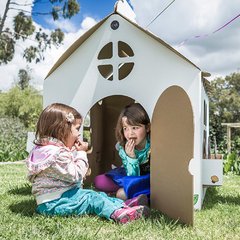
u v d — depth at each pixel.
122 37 2.83
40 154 2.25
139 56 2.78
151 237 1.84
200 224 2.18
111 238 1.80
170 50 2.70
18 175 4.50
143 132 2.66
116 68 2.83
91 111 3.52
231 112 25.08
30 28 16.72
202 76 2.84
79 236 1.79
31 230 1.88
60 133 2.30
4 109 20.84
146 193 2.52
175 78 2.68
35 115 14.65
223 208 2.70
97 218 2.16
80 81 2.93
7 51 16.77
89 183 3.45
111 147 3.80
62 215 2.21
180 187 2.18
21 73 24.67
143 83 2.76
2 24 16.58
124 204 2.27
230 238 1.88
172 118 2.28
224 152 10.39
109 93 2.85
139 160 2.67
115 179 2.76
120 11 2.93
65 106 2.39
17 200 2.72
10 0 16.48
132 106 2.72
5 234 1.80
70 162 2.25
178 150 2.22
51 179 2.24
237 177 5.52
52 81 2.99
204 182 2.72
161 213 2.31
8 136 10.66
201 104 2.75
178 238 1.85
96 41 2.90
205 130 3.47
